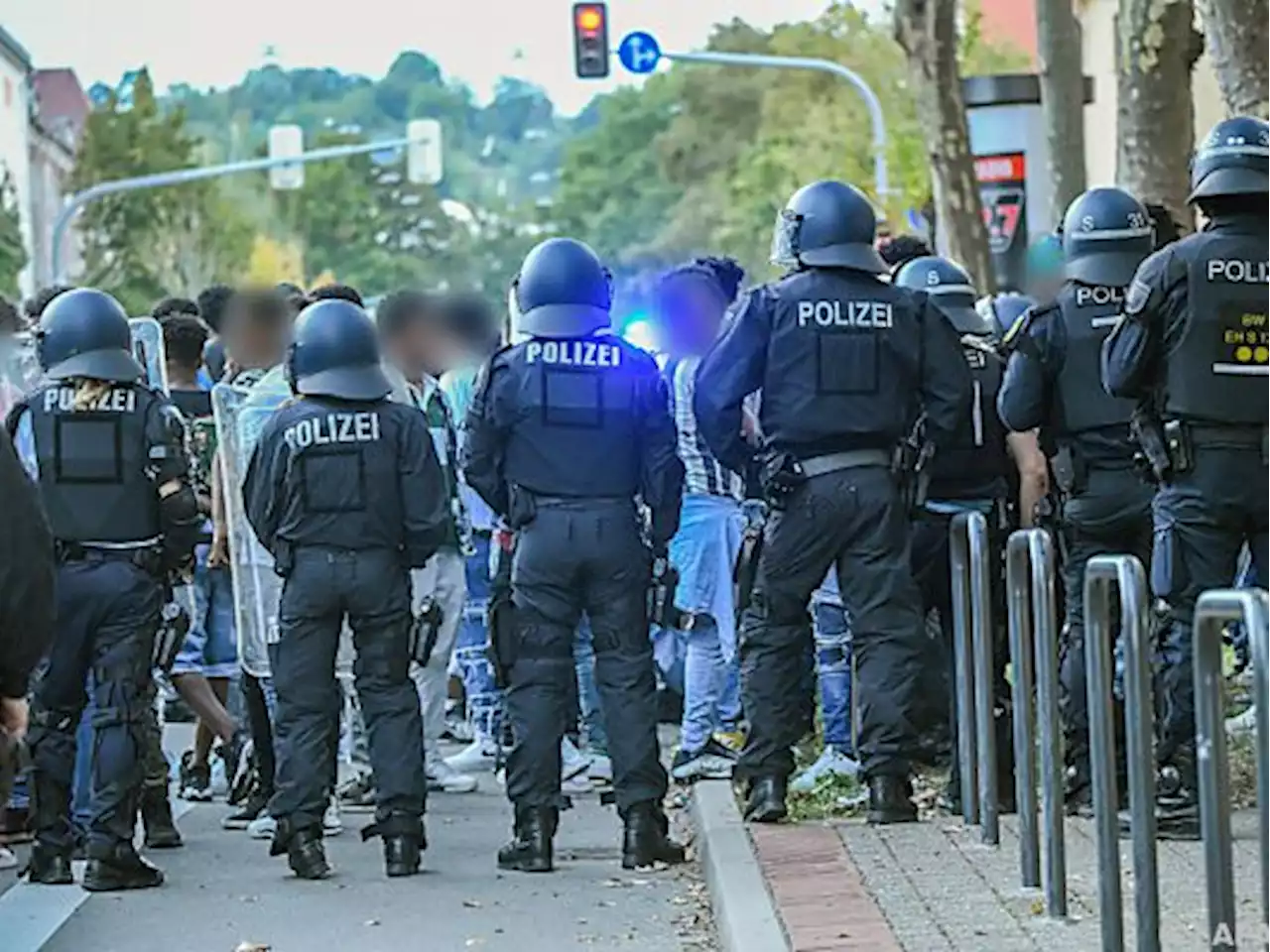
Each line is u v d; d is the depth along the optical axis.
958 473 18.94
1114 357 16.42
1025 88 45.00
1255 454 16.14
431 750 24.34
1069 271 17.77
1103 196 17.78
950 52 44.00
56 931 16.92
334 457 18.95
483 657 25.72
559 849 20.70
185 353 23.50
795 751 21.12
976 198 44.38
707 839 18.23
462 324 23.34
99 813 18.72
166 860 20.34
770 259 18.98
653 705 19.38
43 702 18.44
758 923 14.88
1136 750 11.83
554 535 18.92
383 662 19.33
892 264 22.36
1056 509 18.31
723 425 18.42
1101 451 17.73
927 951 13.84
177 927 17.45
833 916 14.95
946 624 19.48
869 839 17.73
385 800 19.34
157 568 18.55
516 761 19.39
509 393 18.91
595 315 19.06
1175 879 15.59
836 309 18.16
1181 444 16.25
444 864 19.94
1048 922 14.52
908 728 18.44
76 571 18.28
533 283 19.03
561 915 17.69
